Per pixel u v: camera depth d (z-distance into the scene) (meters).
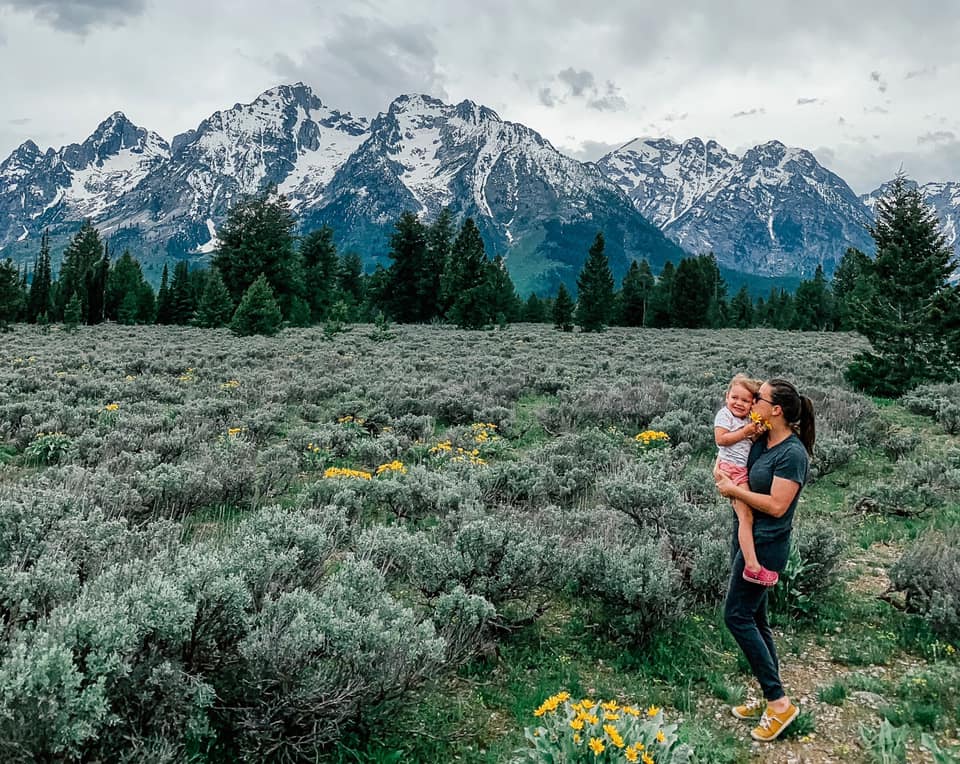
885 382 18.36
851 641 4.95
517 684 4.31
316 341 34.03
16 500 5.81
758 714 3.93
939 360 18.00
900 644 4.91
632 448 11.50
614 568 5.07
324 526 6.06
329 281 68.62
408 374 20.78
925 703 4.04
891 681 4.36
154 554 5.23
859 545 7.22
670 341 39.44
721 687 4.23
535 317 83.75
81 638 3.10
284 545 5.00
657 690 4.27
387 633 3.53
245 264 57.19
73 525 5.18
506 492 8.53
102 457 9.52
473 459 10.11
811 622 5.28
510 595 5.20
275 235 58.19
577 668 4.59
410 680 3.58
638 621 4.84
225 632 3.59
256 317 38.41
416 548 5.34
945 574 5.14
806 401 3.81
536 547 5.22
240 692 3.51
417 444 11.32
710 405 13.97
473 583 5.01
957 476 8.84
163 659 3.27
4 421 11.64
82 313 60.25
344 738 3.56
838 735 3.75
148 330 47.22
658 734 3.15
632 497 6.86
